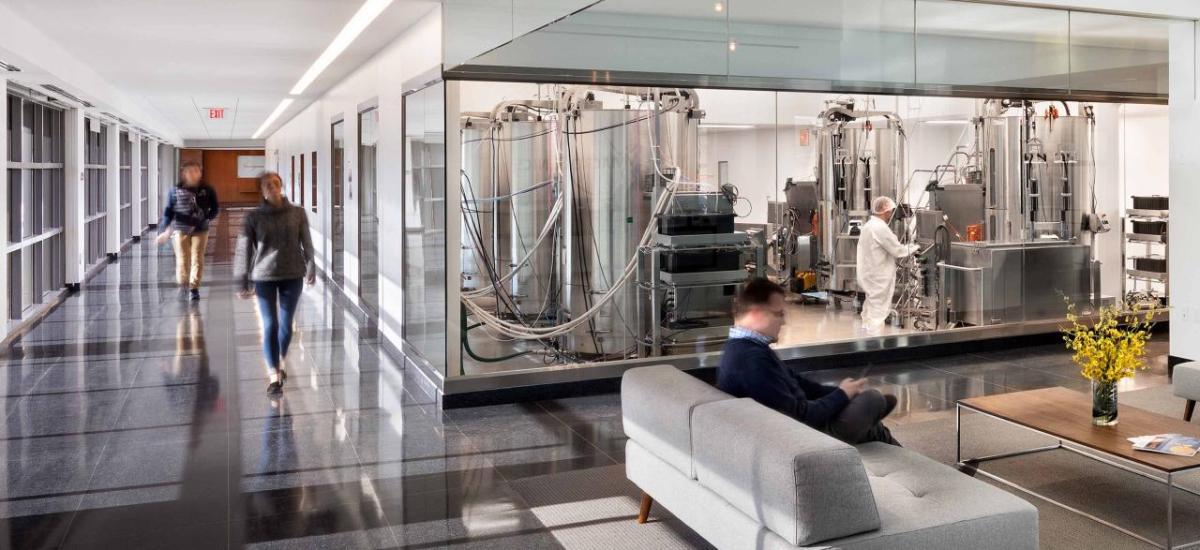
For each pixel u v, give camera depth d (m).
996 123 8.63
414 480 4.82
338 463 5.11
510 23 6.14
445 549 3.89
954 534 3.10
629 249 7.12
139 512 4.33
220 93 14.09
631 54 6.37
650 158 7.19
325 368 7.75
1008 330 8.45
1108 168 8.81
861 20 7.01
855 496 2.96
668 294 7.23
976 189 8.62
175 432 5.73
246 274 6.86
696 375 7.23
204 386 7.02
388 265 8.57
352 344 8.88
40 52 8.23
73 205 12.26
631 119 7.12
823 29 6.89
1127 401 6.53
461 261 6.45
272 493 4.60
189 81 12.41
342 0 6.60
